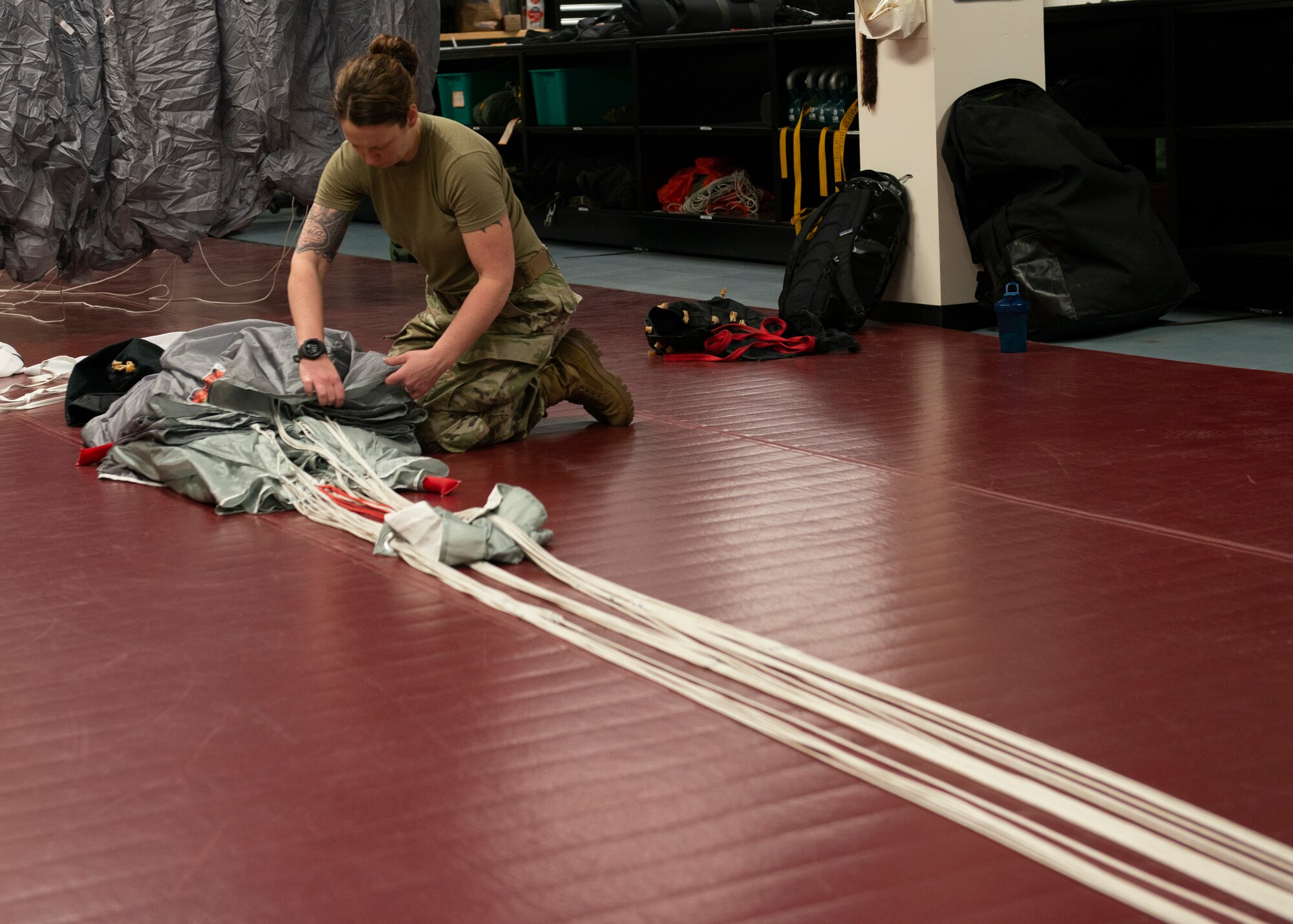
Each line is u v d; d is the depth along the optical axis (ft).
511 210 11.30
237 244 32.42
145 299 23.57
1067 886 4.75
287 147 20.29
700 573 8.27
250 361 11.38
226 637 7.50
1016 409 12.52
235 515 10.00
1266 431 11.16
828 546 8.68
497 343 11.46
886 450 11.19
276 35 19.63
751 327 16.40
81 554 9.16
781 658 6.80
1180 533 8.62
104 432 11.86
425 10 21.09
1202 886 4.72
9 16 18.17
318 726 6.29
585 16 39.32
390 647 7.26
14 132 18.29
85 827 5.41
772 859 4.99
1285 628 6.97
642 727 6.16
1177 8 17.92
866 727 5.96
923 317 17.94
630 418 12.57
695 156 28.76
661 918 4.62
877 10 17.11
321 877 4.98
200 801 5.60
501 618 7.64
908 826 5.20
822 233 17.66
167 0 19.07
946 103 17.24
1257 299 17.54
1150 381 13.46
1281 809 5.19
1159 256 16.58
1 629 7.79
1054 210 16.34
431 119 10.53
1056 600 7.53
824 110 23.20
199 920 4.73
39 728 6.39
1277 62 18.81
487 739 6.08
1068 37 20.54
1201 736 5.82
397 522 8.62
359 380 11.05
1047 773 5.50
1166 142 18.47
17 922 4.75
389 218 11.03
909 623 7.29
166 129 19.44
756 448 11.47
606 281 23.97
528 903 4.75
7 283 25.88
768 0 28.02
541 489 10.36
